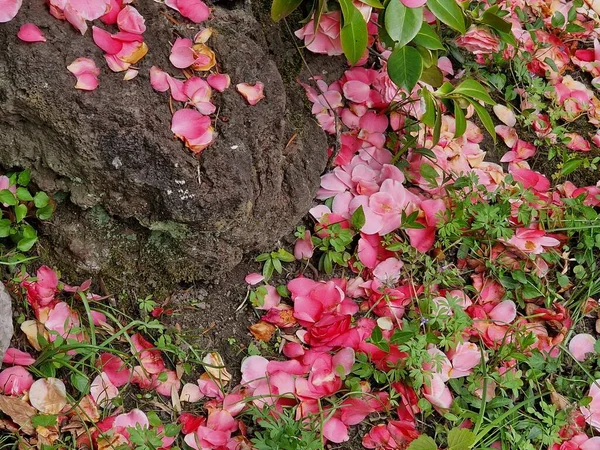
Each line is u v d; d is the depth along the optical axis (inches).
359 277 37.5
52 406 31.0
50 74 30.1
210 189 32.0
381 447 33.5
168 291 35.0
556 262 39.4
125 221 33.6
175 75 32.5
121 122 30.8
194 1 33.6
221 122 32.7
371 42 40.8
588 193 42.1
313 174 36.9
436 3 34.3
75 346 31.0
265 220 35.1
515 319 38.5
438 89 38.2
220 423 32.3
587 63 48.4
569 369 37.8
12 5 29.9
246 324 35.7
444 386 34.4
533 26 46.1
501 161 43.4
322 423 31.5
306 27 36.6
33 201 33.0
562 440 34.8
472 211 38.2
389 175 39.2
